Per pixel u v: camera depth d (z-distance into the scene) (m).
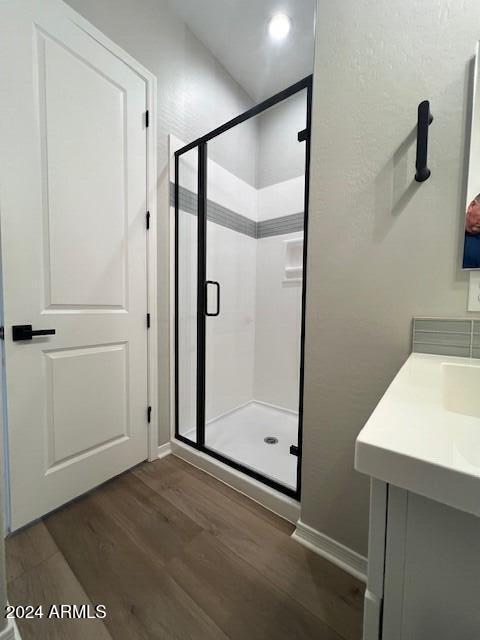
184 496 1.38
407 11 0.80
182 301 1.86
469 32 0.72
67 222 1.25
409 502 0.33
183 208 1.82
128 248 1.51
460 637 0.31
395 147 0.84
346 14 0.89
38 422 1.19
